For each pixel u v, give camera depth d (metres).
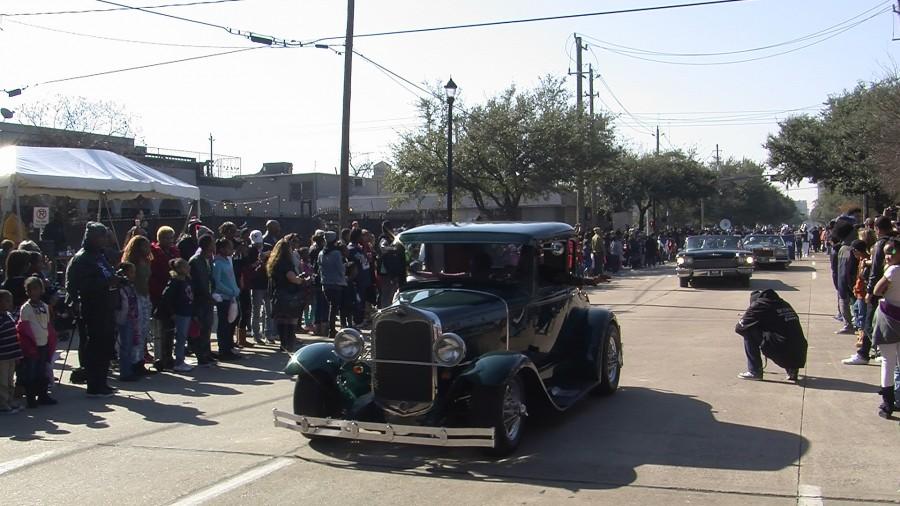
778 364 9.61
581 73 38.22
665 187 59.09
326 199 48.19
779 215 114.38
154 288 11.12
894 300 7.61
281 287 12.45
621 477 6.02
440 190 34.97
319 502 5.52
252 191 48.91
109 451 6.93
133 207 30.17
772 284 25.66
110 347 9.34
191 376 10.56
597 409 8.38
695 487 5.75
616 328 9.28
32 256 9.67
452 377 6.73
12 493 5.79
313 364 7.02
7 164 13.65
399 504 5.45
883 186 29.23
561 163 34.12
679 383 9.73
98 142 37.59
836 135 37.19
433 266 8.05
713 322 15.91
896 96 27.52
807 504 5.34
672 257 48.44
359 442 7.13
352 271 14.56
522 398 6.88
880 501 5.39
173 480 6.06
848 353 11.70
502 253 7.86
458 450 6.84
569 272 8.95
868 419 7.75
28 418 8.23
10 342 8.41
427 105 34.59
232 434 7.50
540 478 6.02
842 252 13.85
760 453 6.62
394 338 6.67
